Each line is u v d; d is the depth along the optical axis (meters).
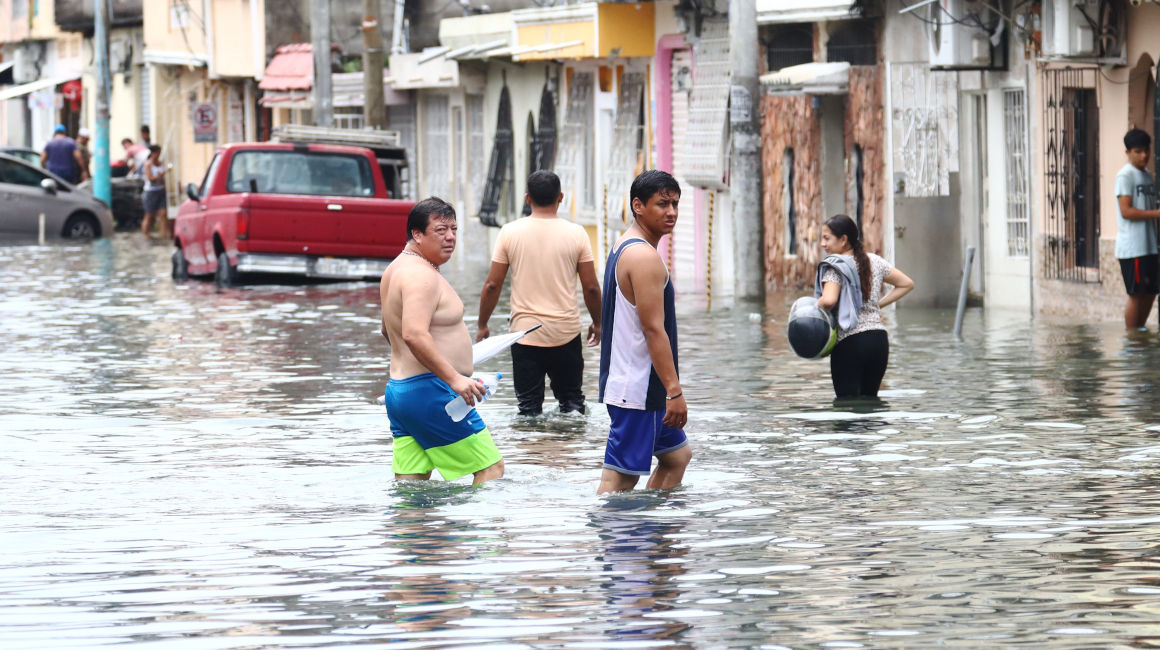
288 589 11.30
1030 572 11.40
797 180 39.28
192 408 20.94
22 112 108.00
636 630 10.07
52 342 28.98
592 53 46.47
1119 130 30.41
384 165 44.19
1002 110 34.09
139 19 87.19
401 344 15.57
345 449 17.62
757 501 14.22
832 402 20.47
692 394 21.38
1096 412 19.17
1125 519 13.19
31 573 11.90
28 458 17.17
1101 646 9.52
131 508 14.37
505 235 20.27
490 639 9.95
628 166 47.97
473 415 15.62
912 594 10.83
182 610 10.78
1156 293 28.36
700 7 42.88
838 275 20.81
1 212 61.53
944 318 31.70
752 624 10.13
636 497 14.48
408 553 12.37
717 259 43.66
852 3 36.69
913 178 35.75
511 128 56.72
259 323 31.95
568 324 20.25
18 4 104.81
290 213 40.00
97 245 58.88
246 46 75.50
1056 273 32.34
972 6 33.12
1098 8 29.86
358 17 72.94
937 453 16.61
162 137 85.44
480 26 56.88
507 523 13.45
